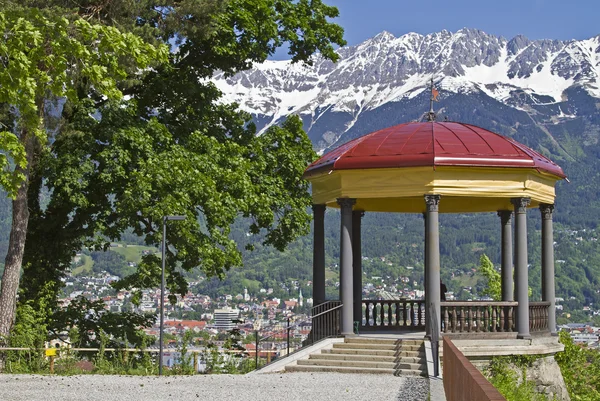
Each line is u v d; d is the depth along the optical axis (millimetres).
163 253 28125
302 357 25203
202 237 31297
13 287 30312
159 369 26406
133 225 32344
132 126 32125
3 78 17531
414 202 31578
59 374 26328
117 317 35500
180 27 32000
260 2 34312
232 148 34281
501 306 25422
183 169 31250
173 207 30188
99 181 32688
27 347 28406
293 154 37500
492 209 31219
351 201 26047
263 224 35281
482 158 25047
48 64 18125
